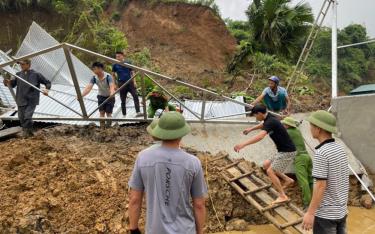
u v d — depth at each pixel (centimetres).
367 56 3225
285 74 1577
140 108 967
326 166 396
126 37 2020
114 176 671
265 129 620
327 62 2825
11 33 1590
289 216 614
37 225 570
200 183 346
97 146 757
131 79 783
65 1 1741
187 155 346
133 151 745
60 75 1088
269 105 844
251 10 1625
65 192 637
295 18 1566
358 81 2872
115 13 2131
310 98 1341
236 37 2341
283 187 662
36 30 1133
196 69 1875
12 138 789
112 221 609
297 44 1603
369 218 726
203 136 830
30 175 654
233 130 845
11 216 579
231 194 702
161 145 350
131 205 348
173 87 1358
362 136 876
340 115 895
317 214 411
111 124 870
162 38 2016
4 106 973
